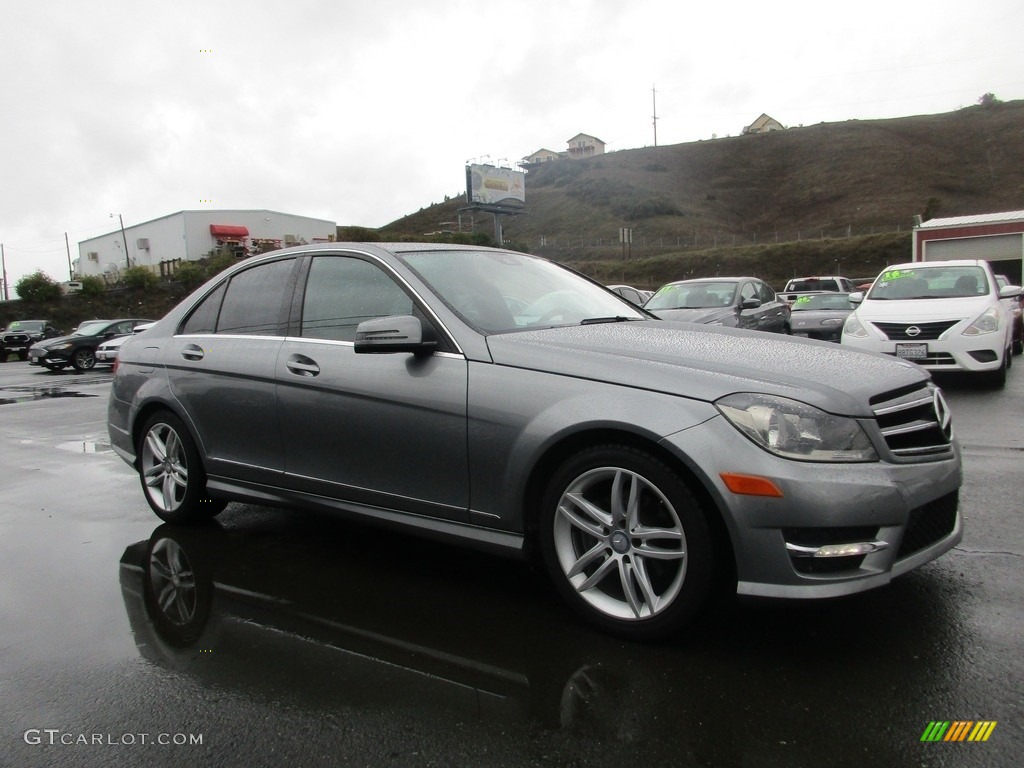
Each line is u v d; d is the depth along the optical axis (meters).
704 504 2.66
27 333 29.77
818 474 2.54
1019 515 4.16
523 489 3.00
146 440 4.61
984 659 2.64
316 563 3.85
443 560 3.85
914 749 2.16
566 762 2.15
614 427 2.77
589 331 3.43
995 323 8.76
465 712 2.41
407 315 3.40
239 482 4.09
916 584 3.28
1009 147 86.00
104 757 2.23
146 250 55.91
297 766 2.17
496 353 3.16
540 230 94.06
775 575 2.55
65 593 3.53
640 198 94.25
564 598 3.00
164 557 4.01
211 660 2.82
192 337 4.41
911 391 2.94
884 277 10.41
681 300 11.67
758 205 91.31
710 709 2.38
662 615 2.75
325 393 3.59
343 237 55.53
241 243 51.38
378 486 3.46
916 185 82.50
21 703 2.55
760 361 2.96
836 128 105.38
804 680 2.54
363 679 2.64
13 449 7.58
